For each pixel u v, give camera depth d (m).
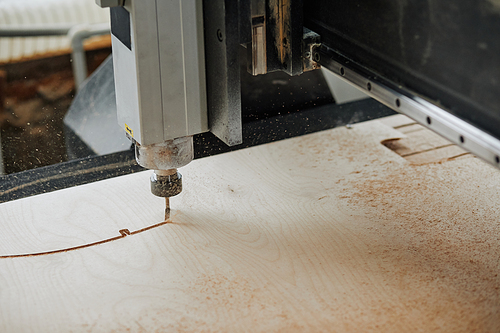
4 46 2.90
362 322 0.82
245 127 1.47
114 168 1.33
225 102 0.92
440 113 0.79
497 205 1.13
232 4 0.85
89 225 1.09
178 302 0.88
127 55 0.89
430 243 1.01
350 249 1.00
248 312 0.85
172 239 1.04
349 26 0.93
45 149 2.53
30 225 1.08
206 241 1.03
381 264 0.96
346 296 0.88
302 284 0.91
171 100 0.93
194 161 1.33
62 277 0.94
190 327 0.82
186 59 0.92
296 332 0.81
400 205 1.14
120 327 0.83
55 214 1.12
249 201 1.17
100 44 3.14
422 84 0.82
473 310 0.85
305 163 1.32
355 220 1.09
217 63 0.91
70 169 1.32
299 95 1.55
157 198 1.18
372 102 1.62
